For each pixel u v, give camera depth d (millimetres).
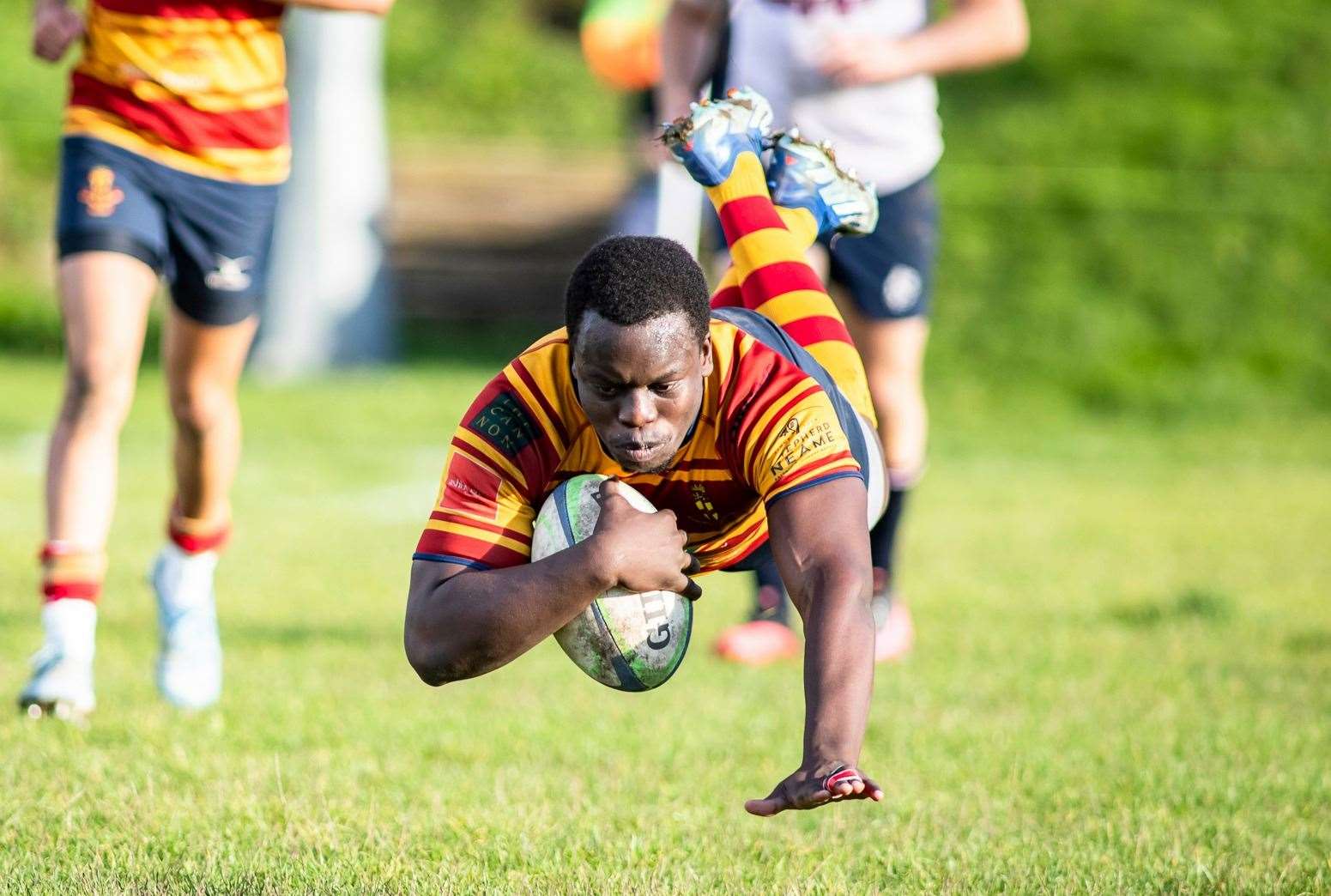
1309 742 17188
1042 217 66875
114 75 17234
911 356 22328
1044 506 39062
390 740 16672
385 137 84062
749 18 21703
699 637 23750
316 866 12266
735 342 11922
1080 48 76438
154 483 38906
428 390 57875
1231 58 75250
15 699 17906
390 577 27547
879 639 21922
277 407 53281
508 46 93000
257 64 17656
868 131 21453
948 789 15398
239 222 17703
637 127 50906
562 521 11492
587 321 10727
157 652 21125
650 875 12398
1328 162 69312
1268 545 33562
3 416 49719
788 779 10047
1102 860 12945
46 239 74375
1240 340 61375
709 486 12008
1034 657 21859
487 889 11891
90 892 11461
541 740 16891
